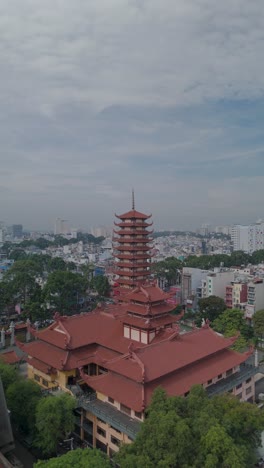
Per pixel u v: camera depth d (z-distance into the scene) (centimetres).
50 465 3712
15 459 5078
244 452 3850
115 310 7888
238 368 6562
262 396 7056
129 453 3891
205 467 3491
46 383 6334
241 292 13525
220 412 4312
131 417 4988
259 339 10662
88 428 5559
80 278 13875
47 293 12550
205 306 12206
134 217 9944
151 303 6462
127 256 10044
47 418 4791
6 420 5038
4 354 7981
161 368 5219
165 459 3566
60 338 6369
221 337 6531
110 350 6350
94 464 3719
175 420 3884
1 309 12288
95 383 5391
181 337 6128
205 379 5531
